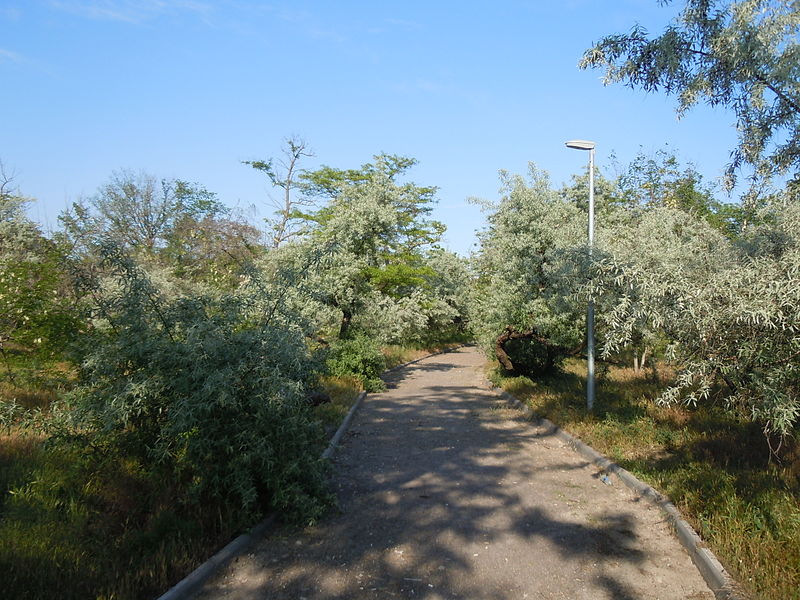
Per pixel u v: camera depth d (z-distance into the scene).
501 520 5.53
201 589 4.04
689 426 8.28
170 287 13.83
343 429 9.66
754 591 3.71
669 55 6.20
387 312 18.22
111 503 4.97
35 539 4.09
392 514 5.69
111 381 5.16
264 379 5.08
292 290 6.55
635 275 5.68
